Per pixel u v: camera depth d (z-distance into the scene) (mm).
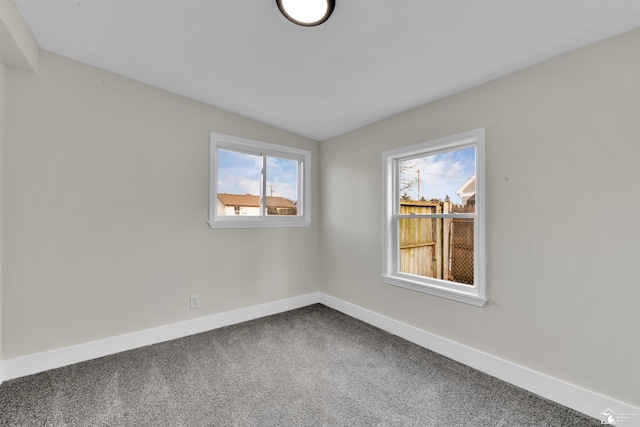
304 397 1774
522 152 1859
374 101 2498
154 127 2527
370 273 2963
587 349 1610
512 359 1910
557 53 1691
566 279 1686
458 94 2217
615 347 1522
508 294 1929
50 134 2092
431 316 2398
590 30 1486
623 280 1499
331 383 1917
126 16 1729
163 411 1644
